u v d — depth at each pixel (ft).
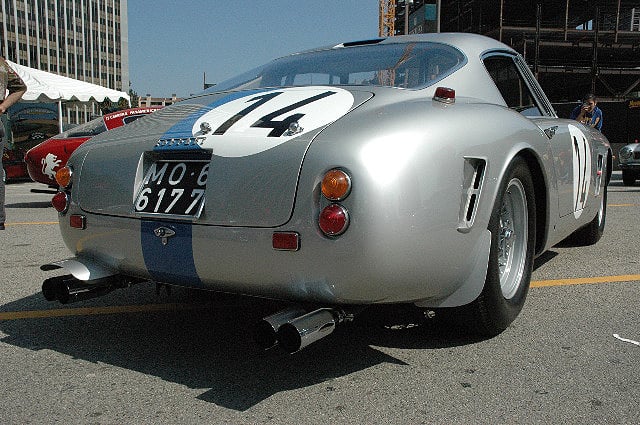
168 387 7.34
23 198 32.35
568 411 6.64
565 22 173.37
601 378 7.52
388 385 7.34
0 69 17.21
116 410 6.73
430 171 6.88
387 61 9.57
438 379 7.51
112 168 8.14
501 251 9.09
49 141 26.32
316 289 6.64
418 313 10.00
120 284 8.84
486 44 10.48
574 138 11.99
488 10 189.16
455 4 198.39
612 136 68.54
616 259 14.55
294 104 7.83
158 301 11.16
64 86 45.42
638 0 184.85
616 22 173.37
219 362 8.13
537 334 9.11
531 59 179.63
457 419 6.47
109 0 389.39
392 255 6.51
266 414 6.61
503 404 6.82
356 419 6.48
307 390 7.22
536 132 9.41
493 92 9.80
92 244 8.35
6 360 8.27
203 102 9.02
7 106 17.52
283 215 6.62
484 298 8.20
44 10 346.13
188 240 7.22
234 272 7.02
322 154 6.59
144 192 7.80
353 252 6.38
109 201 8.07
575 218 12.46
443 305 7.81
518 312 9.18
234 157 7.06
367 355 8.31
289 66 10.34
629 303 10.76
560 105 60.18
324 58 10.30
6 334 9.35
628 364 7.97
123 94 50.90
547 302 10.82
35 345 8.86
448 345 8.66
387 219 6.40
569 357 8.20
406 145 6.77
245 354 8.41
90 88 47.65
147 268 7.79
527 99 11.53
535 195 9.96
